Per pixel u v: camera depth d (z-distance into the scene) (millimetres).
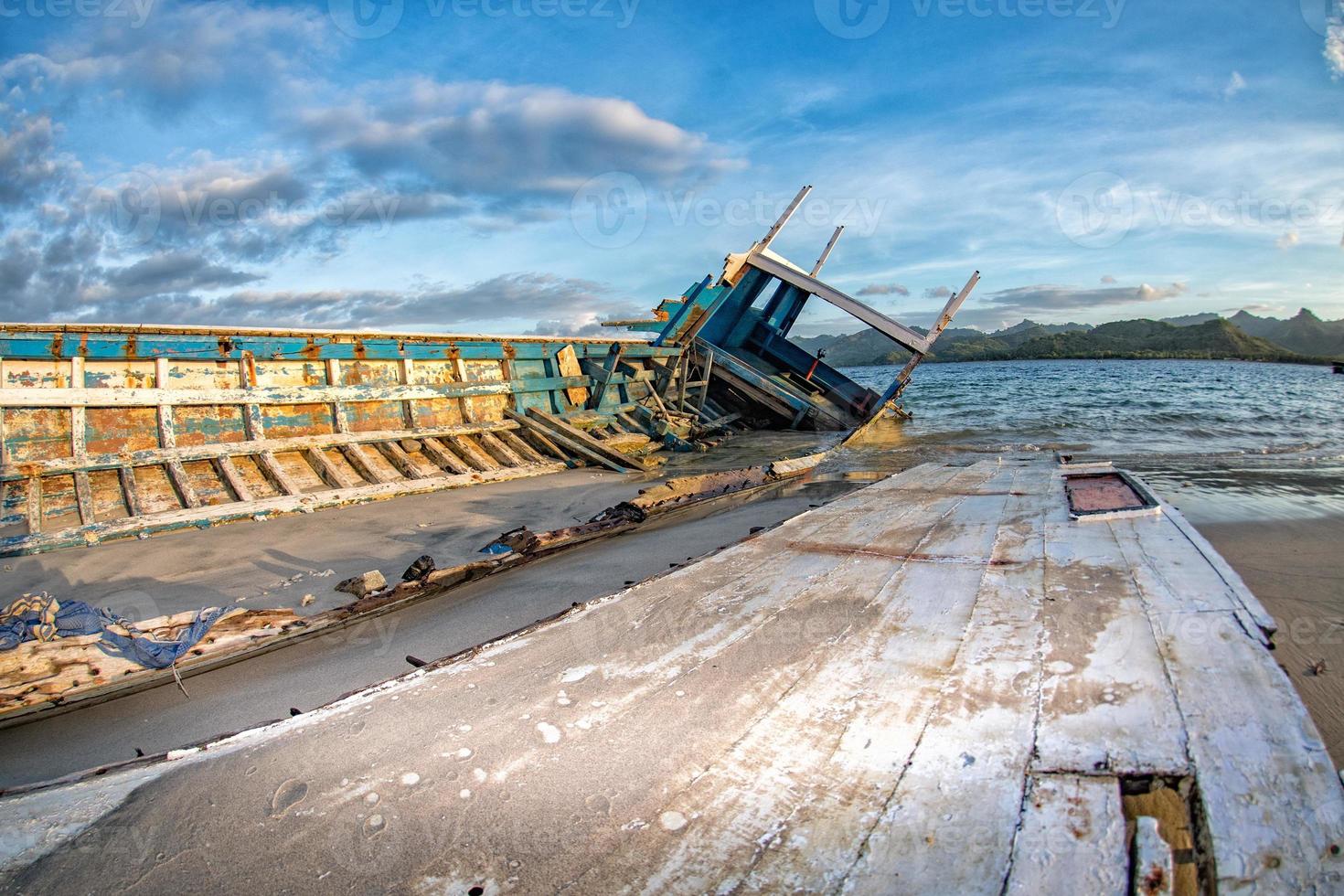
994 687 2264
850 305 16016
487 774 2027
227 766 2141
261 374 8953
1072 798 1692
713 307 17312
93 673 3375
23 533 6258
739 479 8688
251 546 6406
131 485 7195
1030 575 3352
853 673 2469
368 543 6527
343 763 2119
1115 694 2127
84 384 7359
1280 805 1592
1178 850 1503
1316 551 5230
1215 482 8266
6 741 3195
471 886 1615
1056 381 37312
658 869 1638
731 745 2096
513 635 3121
